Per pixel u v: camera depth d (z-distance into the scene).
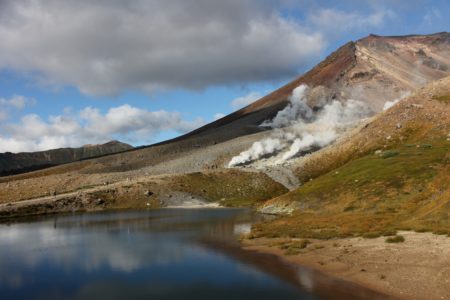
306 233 60.09
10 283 40.12
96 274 43.03
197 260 48.41
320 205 89.62
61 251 57.91
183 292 35.28
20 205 144.38
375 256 41.75
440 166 85.94
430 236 45.66
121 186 176.50
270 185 183.75
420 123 140.62
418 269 35.50
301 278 37.50
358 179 95.00
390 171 92.12
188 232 76.00
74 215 130.00
